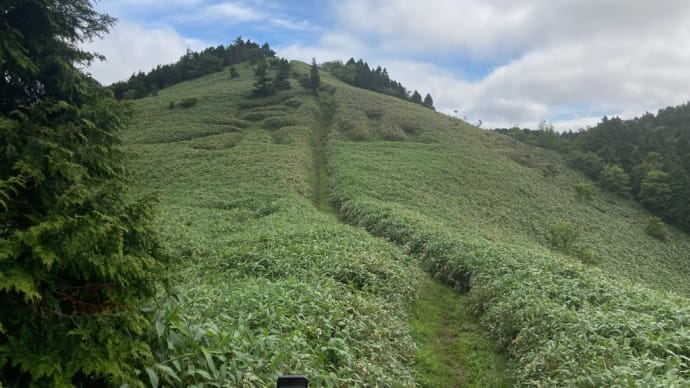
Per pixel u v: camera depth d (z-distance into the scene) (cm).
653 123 9938
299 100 6838
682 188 4869
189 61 10244
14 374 333
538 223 3816
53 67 427
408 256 1617
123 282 382
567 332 781
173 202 2814
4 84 411
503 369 826
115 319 369
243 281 1020
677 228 4697
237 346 531
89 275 358
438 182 4066
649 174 5222
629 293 1030
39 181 355
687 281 3519
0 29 388
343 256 1252
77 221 340
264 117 5991
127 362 391
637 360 634
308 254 1252
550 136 7012
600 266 3103
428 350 919
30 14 409
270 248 1364
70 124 409
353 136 5600
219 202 2811
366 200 2839
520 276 1155
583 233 3903
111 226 360
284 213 2305
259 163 3925
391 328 888
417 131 6134
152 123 5631
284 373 532
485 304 1103
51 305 340
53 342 333
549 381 656
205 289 805
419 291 1291
